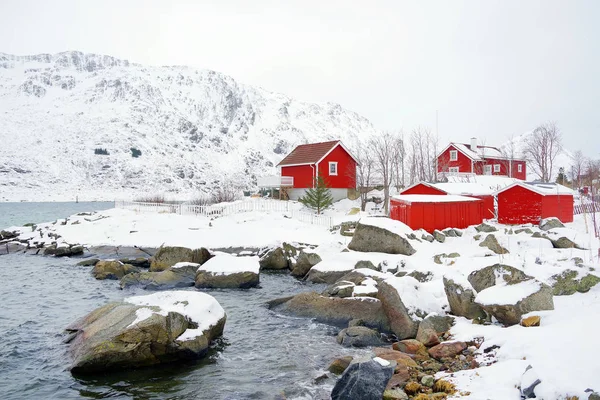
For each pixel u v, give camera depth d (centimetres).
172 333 990
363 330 1138
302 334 1203
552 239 2030
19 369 953
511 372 736
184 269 1888
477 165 5475
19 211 8044
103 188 15850
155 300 1130
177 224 3144
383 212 3994
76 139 18725
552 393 606
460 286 1145
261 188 5238
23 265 2344
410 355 967
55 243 2889
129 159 17650
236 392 851
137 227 3111
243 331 1230
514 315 1005
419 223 2556
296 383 888
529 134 8062
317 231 2858
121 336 938
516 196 2816
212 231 2859
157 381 904
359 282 1530
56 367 959
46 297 1623
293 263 2159
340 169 4666
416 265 1691
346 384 777
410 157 6194
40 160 16900
